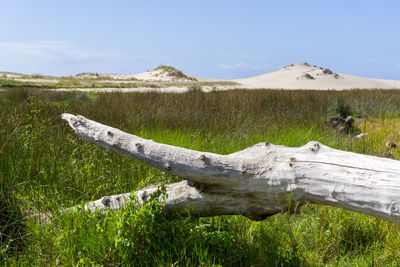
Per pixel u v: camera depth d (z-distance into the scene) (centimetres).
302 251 280
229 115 772
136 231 254
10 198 344
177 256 253
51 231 287
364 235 306
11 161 413
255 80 6869
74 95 1498
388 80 7338
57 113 687
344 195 225
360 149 590
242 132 641
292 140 601
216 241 258
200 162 268
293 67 8325
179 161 273
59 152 464
